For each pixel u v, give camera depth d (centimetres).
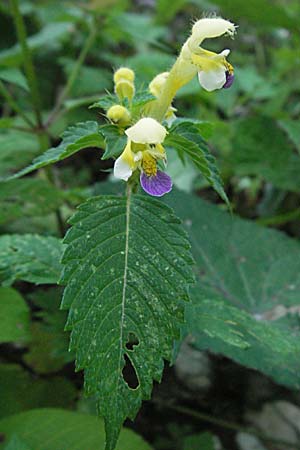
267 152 56
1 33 82
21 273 35
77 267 28
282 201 60
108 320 27
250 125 56
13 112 74
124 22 60
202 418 45
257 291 42
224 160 57
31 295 41
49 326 40
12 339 36
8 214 43
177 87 32
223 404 46
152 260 28
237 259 43
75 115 68
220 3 62
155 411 45
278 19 61
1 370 42
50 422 35
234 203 62
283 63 77
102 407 26
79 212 29
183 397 46
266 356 35
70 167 71
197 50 31
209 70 31
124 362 27
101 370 27
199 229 44
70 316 27
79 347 27
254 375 46
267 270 43
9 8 81
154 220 29
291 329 39
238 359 35
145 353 27
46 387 42
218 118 65
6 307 37
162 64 68
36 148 55
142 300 28
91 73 72
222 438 44
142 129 29
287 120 52
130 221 29
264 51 96
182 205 45
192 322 33
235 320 34
